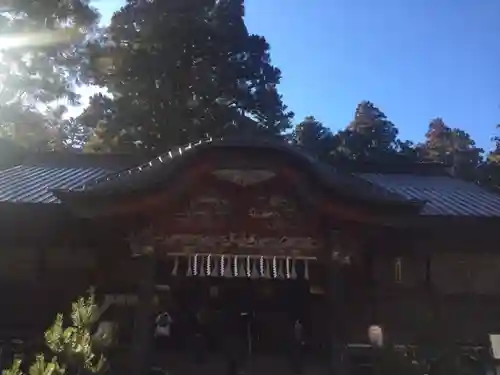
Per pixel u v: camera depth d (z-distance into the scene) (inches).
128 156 864.3
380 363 566.9
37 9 1496.1
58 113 1651.1
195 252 581.3
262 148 551.8
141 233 562.3
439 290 631.8
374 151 2060.8
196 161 552.7
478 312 629.9
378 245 635.5
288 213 569.3
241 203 565.9
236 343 721.6
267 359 700.0
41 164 840.9
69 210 580.1
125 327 592.4
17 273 604.4
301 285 734.5
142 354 531.8
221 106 1518.2
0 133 1552.7
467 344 617.6
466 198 709.3
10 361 564.4
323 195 558.9
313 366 673.6
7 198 601.0
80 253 609.9
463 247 640.4
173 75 1477.6
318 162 585.6
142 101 1473.9
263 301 740.0
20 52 1549.0
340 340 547.5
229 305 736.3
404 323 622.8
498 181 1744.6
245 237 574.9
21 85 1581.0
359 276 631.8
